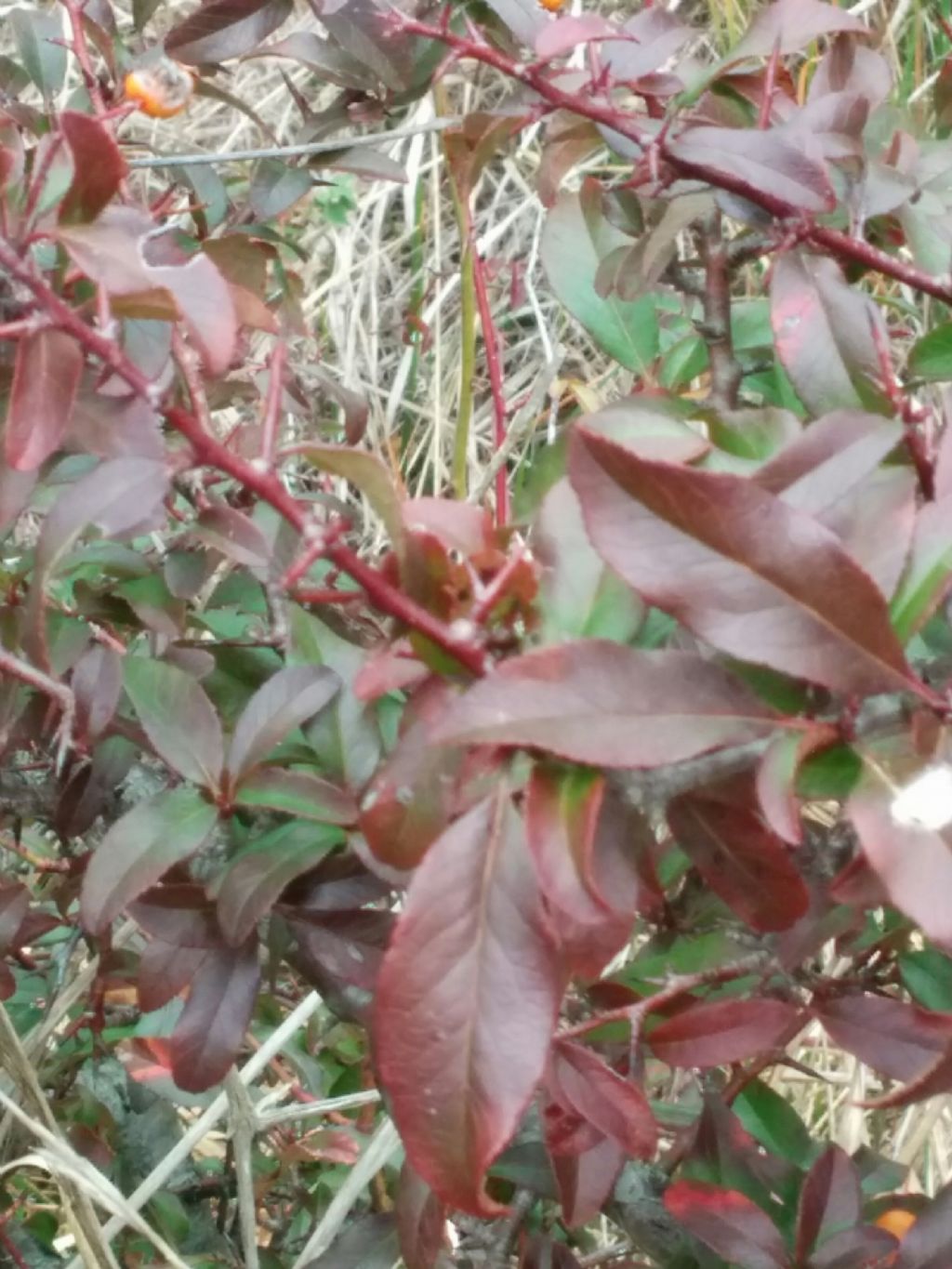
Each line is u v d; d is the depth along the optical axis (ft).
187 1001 0.73
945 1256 0.72
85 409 0.59
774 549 0.47
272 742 0.68
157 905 0.72
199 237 1.05
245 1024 0.73
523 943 0.49
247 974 0.73
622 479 0.48
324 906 0.72
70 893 0.87
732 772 0.54
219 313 0.54
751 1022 0.68
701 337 0.93
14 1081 0.95
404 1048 0.48
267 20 0.96
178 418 0.53
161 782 0.85
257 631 0.93
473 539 0.55
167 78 0.74
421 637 0.53
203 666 0.81
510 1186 0.88
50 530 0.54
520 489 0.82
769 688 0.52
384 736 0.75
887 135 0.89
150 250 0.71
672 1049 0.69
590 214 0.93
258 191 1.03
